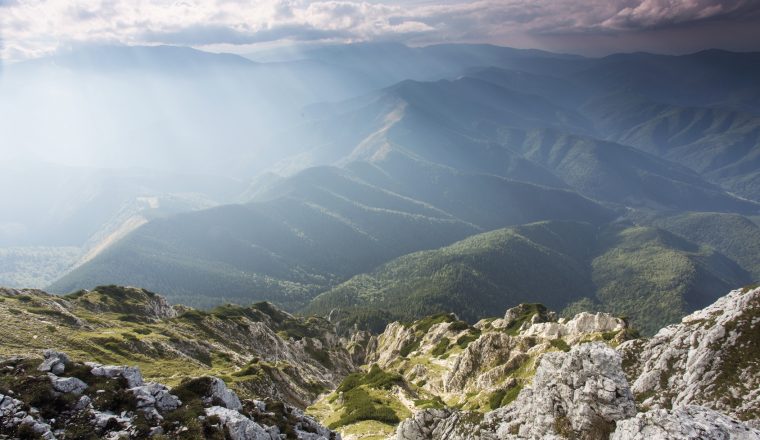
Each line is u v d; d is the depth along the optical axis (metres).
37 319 116.56
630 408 47.34
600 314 138.12
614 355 49.94
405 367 196.12
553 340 131.25
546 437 49.84
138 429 44.44
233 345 174.75
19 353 91.44
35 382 46.19
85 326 128.38
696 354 71.88
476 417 62.94
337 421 103.19
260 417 57.34
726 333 71.12
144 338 129.75
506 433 55.84
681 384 70.69
